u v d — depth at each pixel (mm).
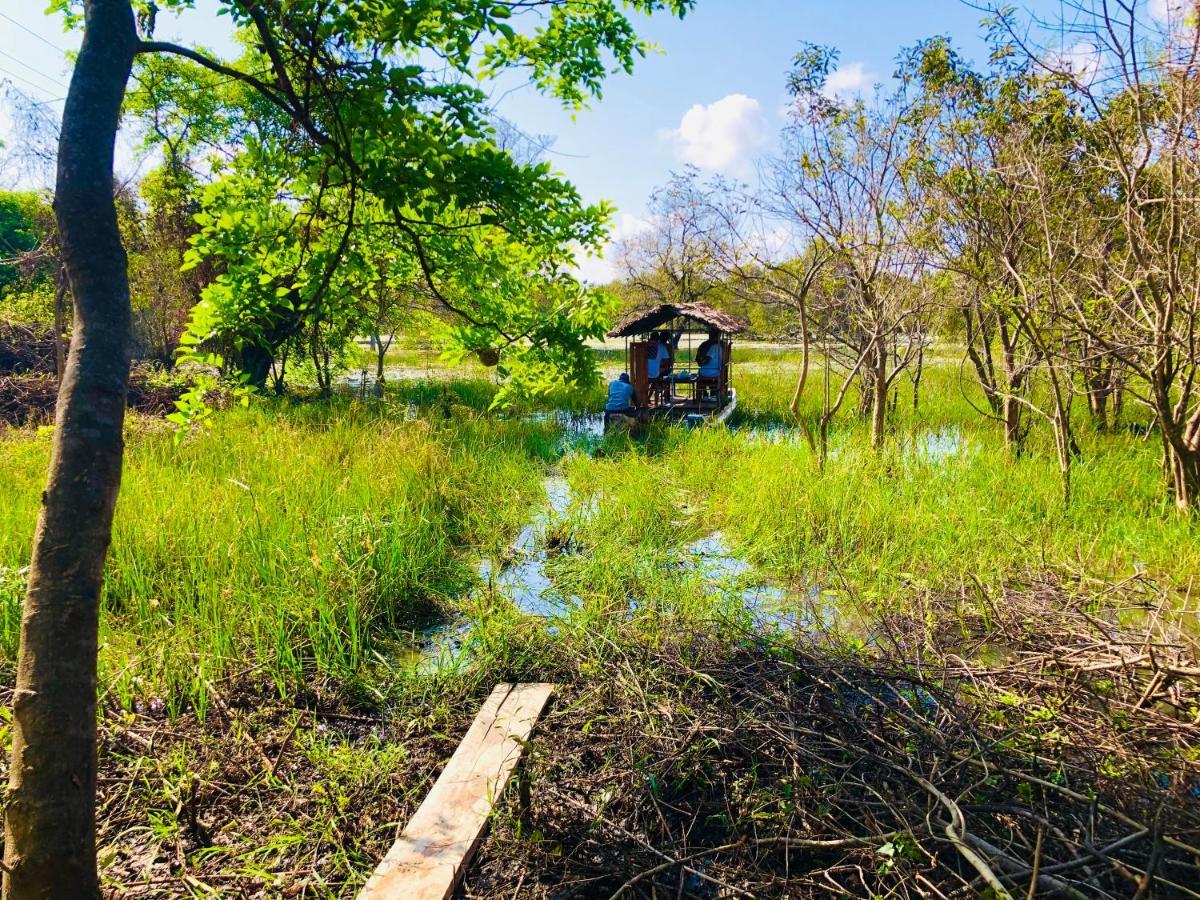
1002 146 8367
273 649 4879
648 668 4602
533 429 13664
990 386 10258
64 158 2031
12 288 17406
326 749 3914
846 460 9945
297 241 3340
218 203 3170
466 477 9609
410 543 6777
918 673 4363
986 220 8812
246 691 4547
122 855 3141
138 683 4312
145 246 16984
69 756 2006
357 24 2465
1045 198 7867
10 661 4609
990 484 8484
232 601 5316
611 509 8273
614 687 4438
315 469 8602
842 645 4926
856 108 8703
